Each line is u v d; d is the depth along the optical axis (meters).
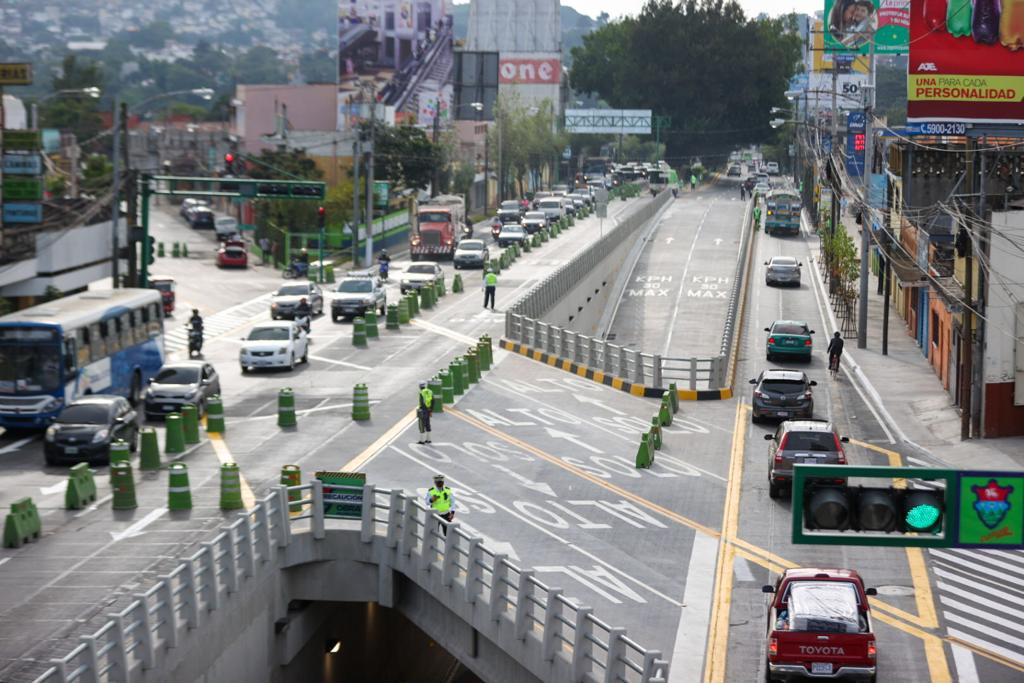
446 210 127.56
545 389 64.31
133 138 164.62
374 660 45.16
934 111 74.25
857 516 20.72
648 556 38.62
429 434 52.12
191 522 39.38
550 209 156.25
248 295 103.62
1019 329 53.28
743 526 41.78
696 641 32.09
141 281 78.06
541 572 36.94
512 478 46.75
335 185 157.88
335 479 38.50
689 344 88.62
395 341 78.56
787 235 146.62
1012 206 57.41
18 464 47.56
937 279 65.19
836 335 69.69
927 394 63.28
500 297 98.94
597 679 29.59
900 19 132.38
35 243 77.44
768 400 56.38
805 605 27.97
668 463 49.81
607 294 109.69
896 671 30.22
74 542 37.38
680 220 161.50
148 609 28.72
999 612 34.50
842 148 118.75
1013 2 73.00
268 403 59.81
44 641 29.55
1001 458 50.03
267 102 181.25
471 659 35.34
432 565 36.53
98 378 55.47
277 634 37.22
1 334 51.78
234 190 90.56
